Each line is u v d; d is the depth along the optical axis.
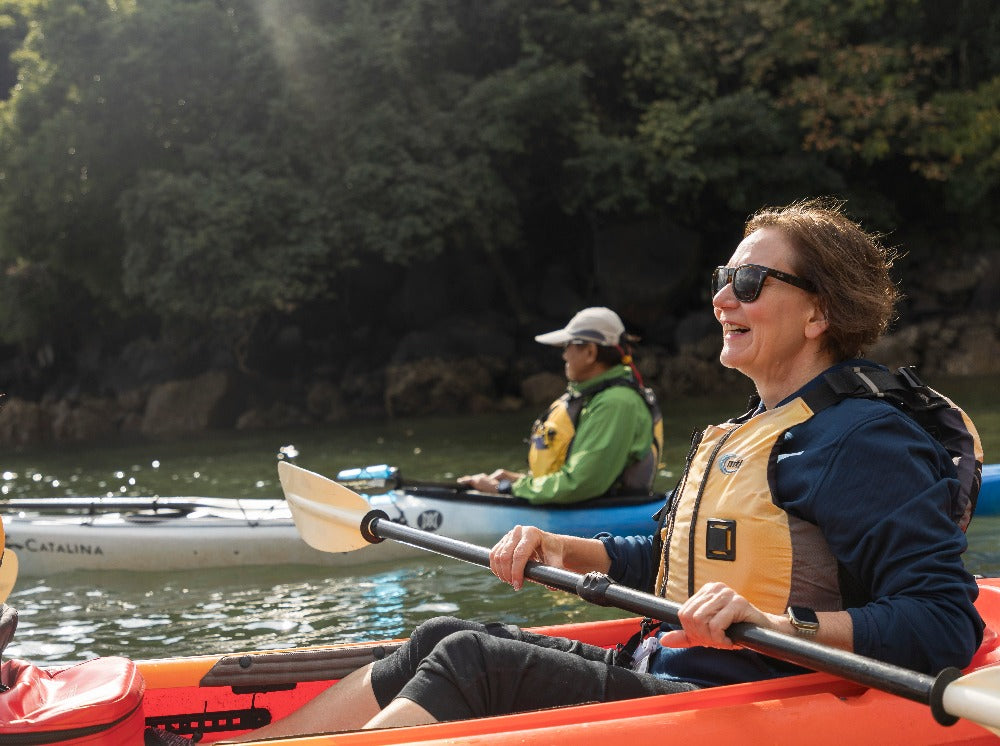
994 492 5.01
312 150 15.85
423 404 16.16
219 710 2.29
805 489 1.68
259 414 16.67
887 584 1.61
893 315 1.90
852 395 1.73
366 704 1.91
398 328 17.88
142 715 1.75
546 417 4.88
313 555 4.86
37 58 16.44
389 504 4.89
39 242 17.17
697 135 16.50
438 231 16.16
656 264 16.39
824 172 17.05
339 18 17.09
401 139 15.61
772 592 1.72
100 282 17.58
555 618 3.72
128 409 17.61
